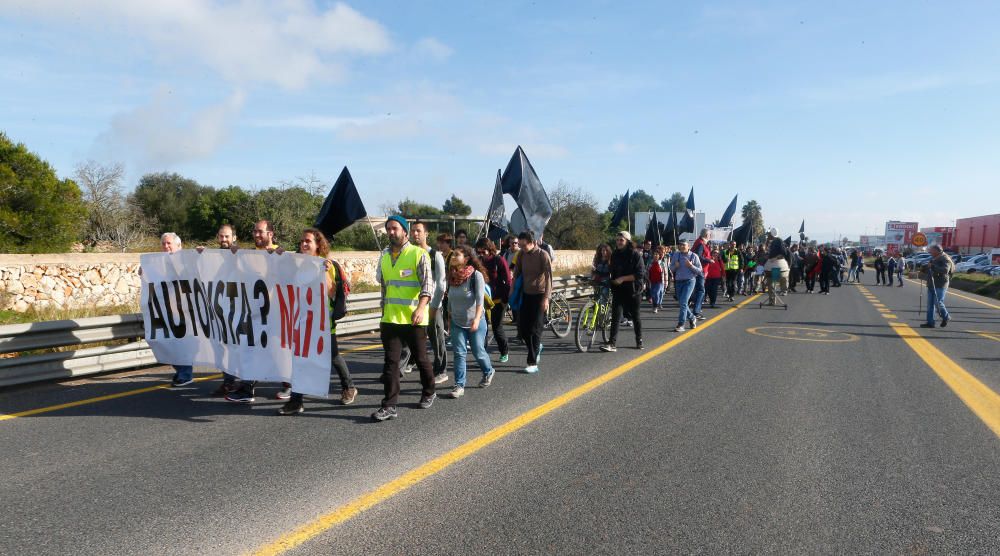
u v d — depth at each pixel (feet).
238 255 19.08
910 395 21.01
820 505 11.75
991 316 52.16
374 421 17.19
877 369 25.75
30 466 13.47
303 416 17.78
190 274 20.10
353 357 27.78
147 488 12.26
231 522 10.76
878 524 10.96
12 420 17.03
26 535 10.21
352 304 34.17
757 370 25.25
